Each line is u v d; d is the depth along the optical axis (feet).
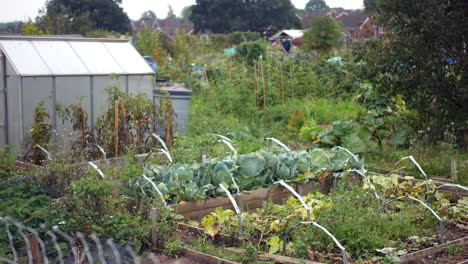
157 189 23.02
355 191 23.98
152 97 41.81
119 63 40.91
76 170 24.66
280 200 26.73
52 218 20.12
